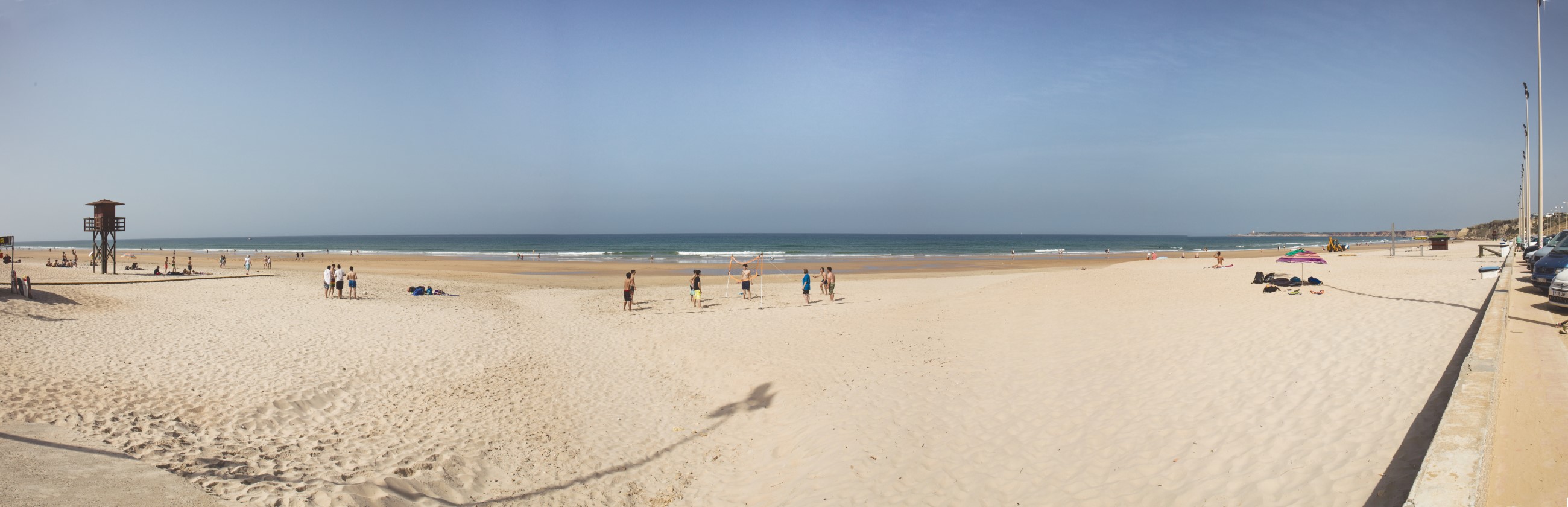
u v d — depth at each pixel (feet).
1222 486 20.24
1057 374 35.22
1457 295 47.11
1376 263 98.68
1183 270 91.81
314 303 75.66
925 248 398.42
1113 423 26.96
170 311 66.18
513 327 61.00
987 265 189.78
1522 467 15.34
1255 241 652.48
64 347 44.32
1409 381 25.45
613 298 89.40
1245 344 35.58
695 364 45.83
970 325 53.98
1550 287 38.14
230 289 92.32
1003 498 22.40
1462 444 14.87
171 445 26.50
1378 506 16.72
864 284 109.29
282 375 39.86
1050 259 233.96
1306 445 21.53
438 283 114.62
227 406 33.42
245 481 22.84
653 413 36.01
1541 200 80.53
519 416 34.55
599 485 26.89
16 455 22.17
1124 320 48.91
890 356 44.06
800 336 53.52
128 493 20.01
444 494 24.66
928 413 31.27
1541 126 80.02
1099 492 21.65
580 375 43.29
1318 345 33.06
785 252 338.95
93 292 77.46
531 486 26.37
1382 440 20.58
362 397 37.09
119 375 37.70
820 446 29.04
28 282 64.80
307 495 21.72
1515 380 22.79
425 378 41.29
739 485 26.96
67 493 19.33
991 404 31.50
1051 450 25.48
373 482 23.71
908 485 24.34
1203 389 29.04
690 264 191.31
